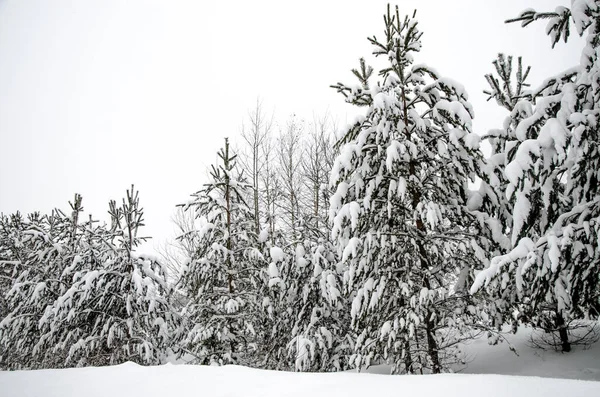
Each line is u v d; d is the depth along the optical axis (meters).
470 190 7.76
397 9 8.11
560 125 4.93
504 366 8.28
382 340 7.05
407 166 7.72
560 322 8.30
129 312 10.48
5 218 15.54
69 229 13.75
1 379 5.11
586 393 2.65
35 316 12.66
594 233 4.68
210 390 4.03
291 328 11.04
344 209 7.20
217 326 9.88
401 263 7.61
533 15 6.21
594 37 5.28
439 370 6.86
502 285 5.32
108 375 5.12
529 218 5.77
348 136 8.23
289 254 11.46
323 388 3.64
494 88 9.45
